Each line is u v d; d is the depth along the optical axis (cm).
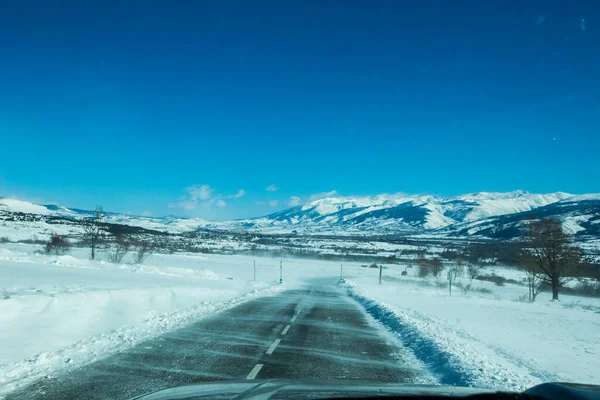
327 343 1017
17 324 906
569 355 991
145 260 5991
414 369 774
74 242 7950
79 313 1113
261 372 701
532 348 1056
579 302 3672
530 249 3897
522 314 2117
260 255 10781
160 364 725
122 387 582
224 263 7088
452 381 679
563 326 1678
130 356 775
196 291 2102
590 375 767
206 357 795
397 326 1323
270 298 2345
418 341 1035
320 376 691
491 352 939
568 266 3722
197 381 628
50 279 1839
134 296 1507
